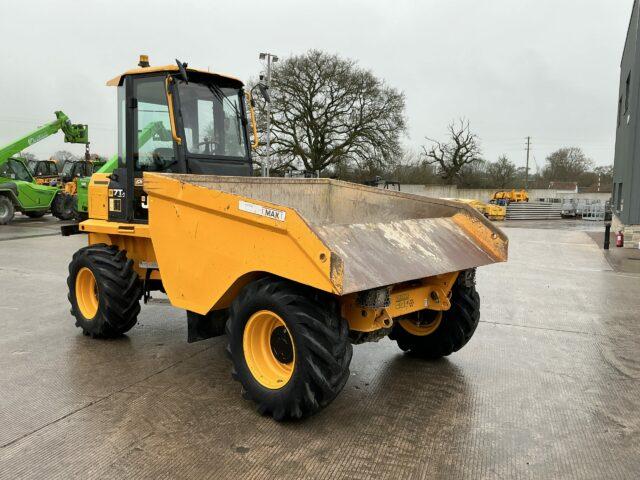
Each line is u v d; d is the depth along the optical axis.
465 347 5.24
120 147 5.22
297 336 3.24
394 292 3.81
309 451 3.12
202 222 3.73
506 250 4.40
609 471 2.98
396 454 3.11
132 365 4.53
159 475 2.84
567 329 5.98
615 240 16.14
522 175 66.12
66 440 3.20
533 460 3.09
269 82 29.73
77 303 5.34
